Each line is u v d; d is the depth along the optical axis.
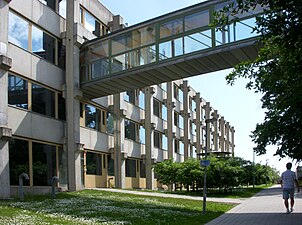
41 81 23.86
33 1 23.61
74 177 25.34
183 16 21.55
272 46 8.72
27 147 22.20
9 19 21.25
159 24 22.45
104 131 31.80
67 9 26.66
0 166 18.75
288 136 13.19
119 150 33.12
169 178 34.44
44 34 24.72
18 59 21.78
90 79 25.69
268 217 15.72
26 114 22.19
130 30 23.78
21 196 18.59
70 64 26.00
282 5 6.69
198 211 18.06
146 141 40.41
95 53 25.73
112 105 33.22
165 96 47.44
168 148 46.84
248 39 19.08
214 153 37.28
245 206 21.44
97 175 30.31
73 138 25.55
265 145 14.47
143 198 23.30
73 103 25.70
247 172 40.97
